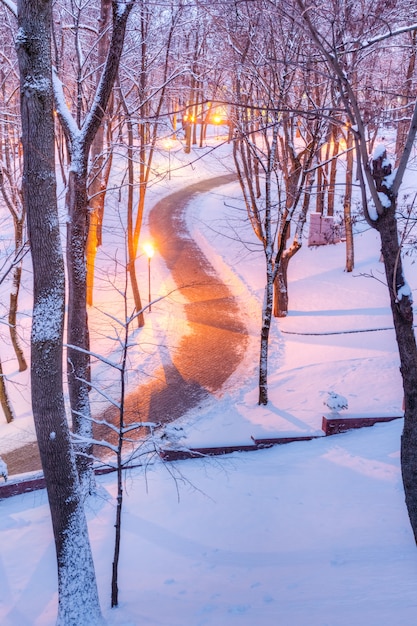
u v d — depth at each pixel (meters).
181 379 17.83
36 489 12.12
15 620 7.96
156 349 19.81
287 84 13.98
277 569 8.45
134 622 7.44
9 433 16.14
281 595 7.65
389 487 10.68
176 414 15.65
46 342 6.80
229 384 17.41
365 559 8.31
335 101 12.58
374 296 22.42
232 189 40.88
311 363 18.00
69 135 10.99
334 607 7.00
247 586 8.08
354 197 27.95
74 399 11.21
